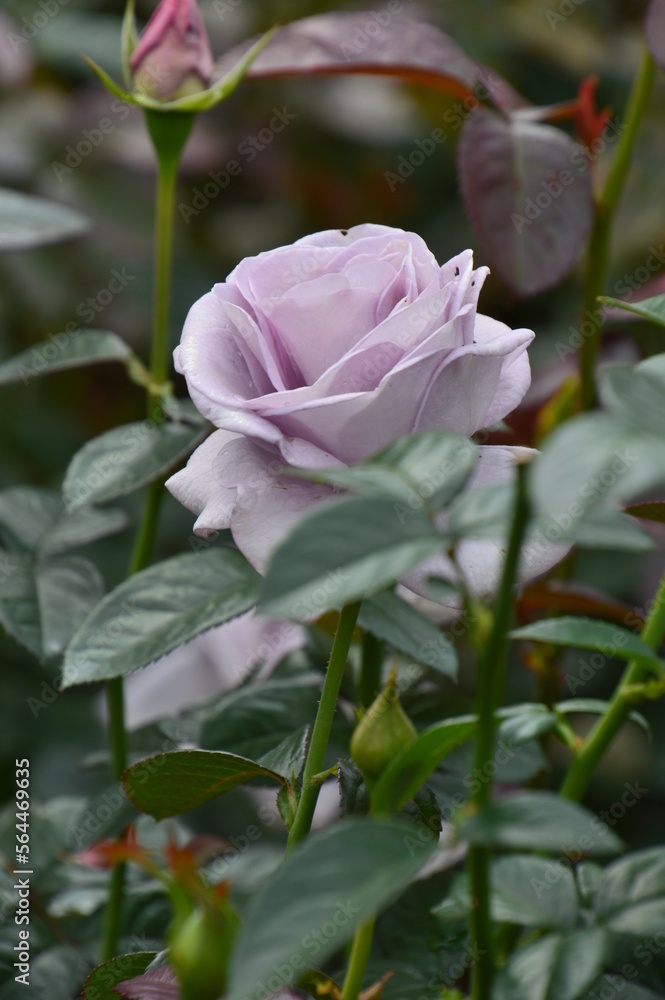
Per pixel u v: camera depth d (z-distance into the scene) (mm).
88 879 953
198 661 1013
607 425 607
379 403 772
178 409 907
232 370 793
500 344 780
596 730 860
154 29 896
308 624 917
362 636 884
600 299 804
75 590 923
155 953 798
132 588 861
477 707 742
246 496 785
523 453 792
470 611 746
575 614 931
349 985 779
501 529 684
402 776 773
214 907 743
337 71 944
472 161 916
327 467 776
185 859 743
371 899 655
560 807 709
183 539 1157
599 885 805
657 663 795
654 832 1081
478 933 758
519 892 793
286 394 776
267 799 965
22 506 951
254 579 864
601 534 660
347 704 909
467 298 789
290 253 796
